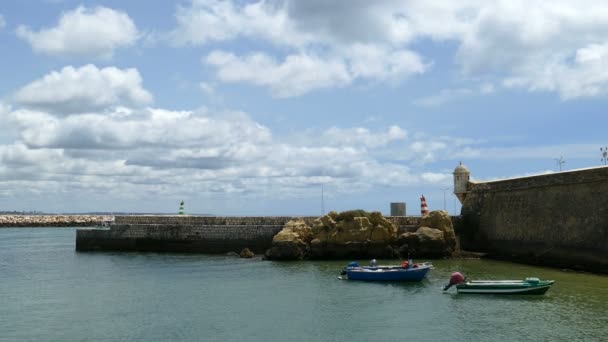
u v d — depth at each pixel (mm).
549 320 27453
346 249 51000
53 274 44438
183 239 59188
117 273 44594
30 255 59031
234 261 51594
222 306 32062
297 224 54031
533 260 45719
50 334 26625
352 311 30469
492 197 52875
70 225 145375
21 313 30781
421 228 51812
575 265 41531
